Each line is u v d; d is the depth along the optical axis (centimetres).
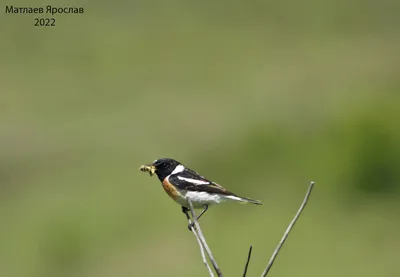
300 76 2947
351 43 3388
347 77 2873
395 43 3269
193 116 2539
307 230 1725
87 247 1691
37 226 1777
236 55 3300
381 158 1919
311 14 3778
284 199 1911
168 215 1814
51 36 3200
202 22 3641
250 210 1825
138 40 3378
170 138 2361
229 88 2842
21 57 3105
